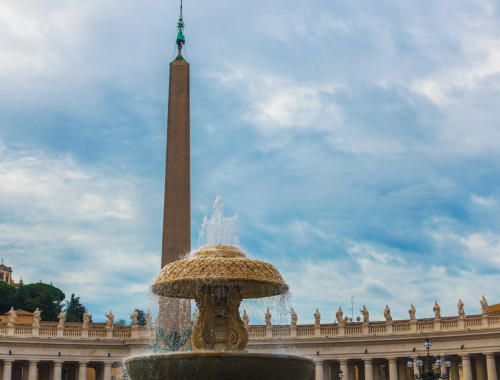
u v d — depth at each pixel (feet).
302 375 56.34
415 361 169.48
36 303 307.58
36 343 173.47
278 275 60.49
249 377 52.31
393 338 171.94
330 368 193.06
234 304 60.95
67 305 334.03
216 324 60.64
